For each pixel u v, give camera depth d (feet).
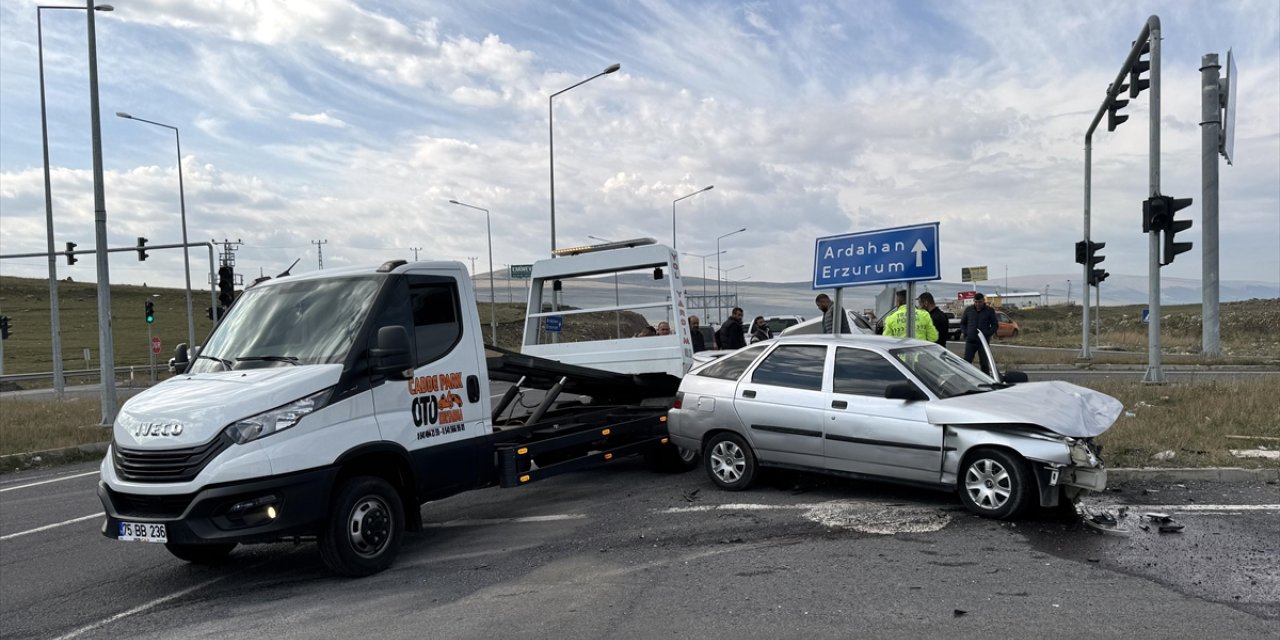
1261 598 16.01
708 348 63.57
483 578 19.38
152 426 18.43
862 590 17.19
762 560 19.61
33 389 135.23
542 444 25.03
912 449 23.67
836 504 24.62
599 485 29.96
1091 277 83.35
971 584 17.34
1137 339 128.47
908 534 21.33
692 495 27.09
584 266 34.45
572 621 16.11
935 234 36.63
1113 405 24.49
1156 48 50.67
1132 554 19.01
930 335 41.93
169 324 341.82
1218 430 32.04
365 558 19.92
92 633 17.38
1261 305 179.52
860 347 26.02
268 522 18.07
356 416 19.74
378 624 16.55
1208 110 65.87
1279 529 20.61
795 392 26.30
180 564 22.71
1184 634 14.39
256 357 20.77
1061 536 20.63
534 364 27.78
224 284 76.28
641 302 33.40
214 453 17.88
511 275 149.07
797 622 15.52
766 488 27.48
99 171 58.29
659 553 20.71
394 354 19.75
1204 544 19.60
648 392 33.30
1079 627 14.82
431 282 22.53
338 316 20.97
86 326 328.08
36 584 21.48
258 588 19.88
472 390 22.97
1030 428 22.07
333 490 19.51
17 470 42.93
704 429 27.96
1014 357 85.66
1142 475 26.50
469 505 28.07
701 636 15.02
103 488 19.10
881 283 38.14
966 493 22.90
